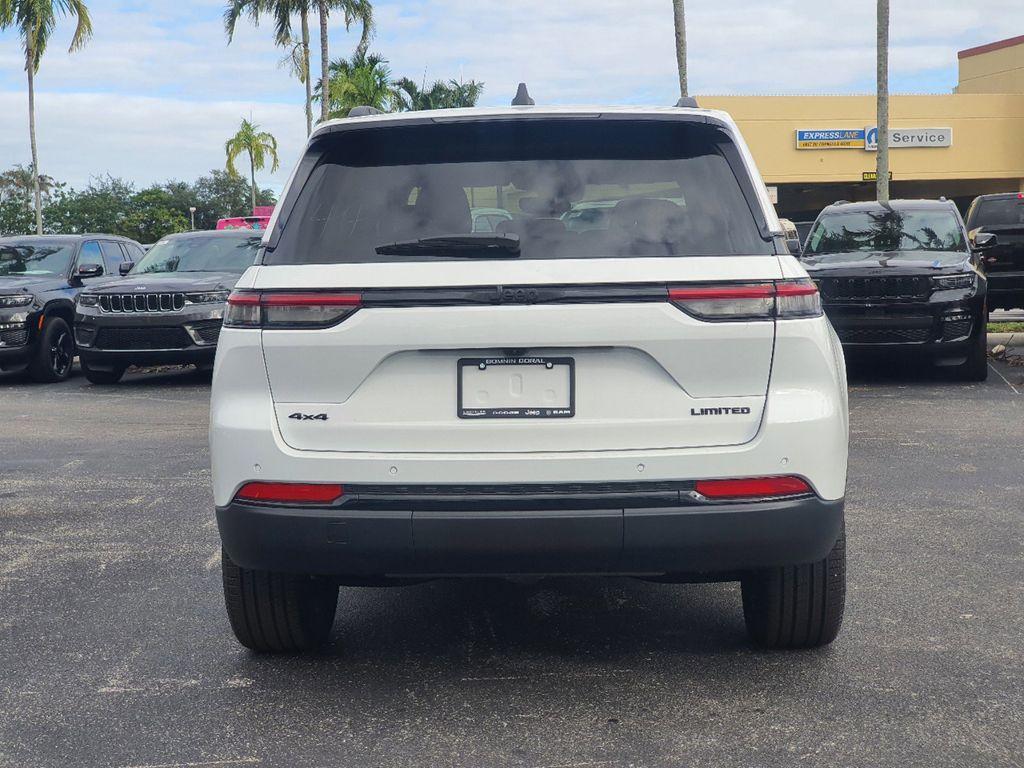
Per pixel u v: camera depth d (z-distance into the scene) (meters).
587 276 3.34
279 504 3.43
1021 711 3.49
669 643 4.18
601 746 3.27
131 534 6.00
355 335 3.37
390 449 3.40
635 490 3.36
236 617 3.94
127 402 11.76
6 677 3.93
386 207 3.52
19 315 13.59
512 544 3.34
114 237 16.75
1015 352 14.53
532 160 3.56
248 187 92.12
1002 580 4.90
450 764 3.17
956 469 7.32
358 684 3.81
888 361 11.56
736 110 40.22
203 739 3.37
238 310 3.48
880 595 4.71
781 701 3.59
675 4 22.64
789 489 3.39
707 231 3.44
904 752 3.21
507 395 3.38
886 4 22.84
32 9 36.78
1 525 6.25
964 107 41.59
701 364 3.36
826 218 13.12
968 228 16.50
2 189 71.00
